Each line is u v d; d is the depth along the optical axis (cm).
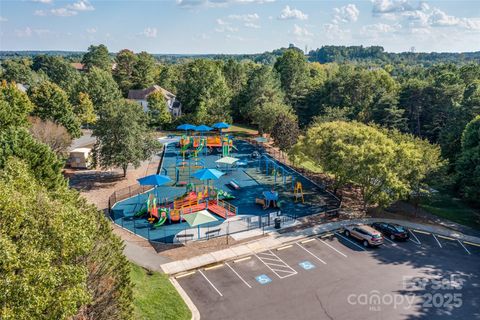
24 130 2797
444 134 5369
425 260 2683
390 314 2033
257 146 6744
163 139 7100
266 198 3628
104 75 8656
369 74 8238
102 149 4272
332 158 3622
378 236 2834
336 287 2300
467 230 3300
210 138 6588
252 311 2048
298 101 8719
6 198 1241
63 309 1116
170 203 3772
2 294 973
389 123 6412
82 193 3959
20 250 1116
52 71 13850
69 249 1296
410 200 3875
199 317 1991
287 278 2398
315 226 3238
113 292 1656
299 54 10325
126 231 3083
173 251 2738
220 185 4453
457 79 7106
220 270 2492
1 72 11056
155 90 8625
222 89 8431
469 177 3941
